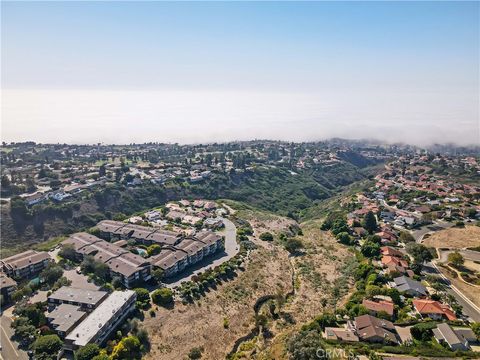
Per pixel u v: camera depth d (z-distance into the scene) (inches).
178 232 7086.6
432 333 3914.9
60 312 4320.9
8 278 5022.1
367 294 4813.0
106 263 5506.9
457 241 7165.4
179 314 4690.0
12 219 7662.4
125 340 3892.7
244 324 4697.3
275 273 6117.1
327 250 7135.8
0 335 4094.5
